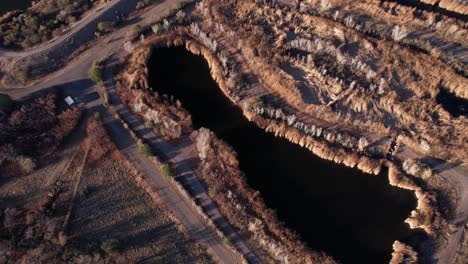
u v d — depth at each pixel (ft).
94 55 408.46
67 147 346.74
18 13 449.06
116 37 421.18
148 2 445.78
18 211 310.45
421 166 337.72
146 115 364.17
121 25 431.02
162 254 299.38
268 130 366.43
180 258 298.35
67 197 321.32
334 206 326.24
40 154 340.39
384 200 330.75
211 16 433.89
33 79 388.57
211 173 335.06
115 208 318.86
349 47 411.34
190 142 354.13
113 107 370.12
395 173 339.57
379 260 303.68
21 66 392.47
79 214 314.14
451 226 312.09
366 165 343.46
